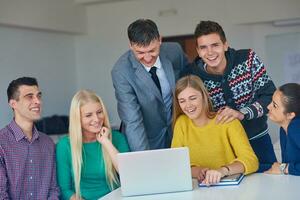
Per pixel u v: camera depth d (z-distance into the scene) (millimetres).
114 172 2469
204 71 2432
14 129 2449
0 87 4992
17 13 5105
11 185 2389
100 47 6512
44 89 5801
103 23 6477
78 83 6641
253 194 1819
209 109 2283
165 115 2680
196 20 5930
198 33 2312
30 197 2430
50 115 5871
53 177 2496
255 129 2469
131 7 6289
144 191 1973
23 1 5207
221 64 2369
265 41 5656
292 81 5574
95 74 6566
